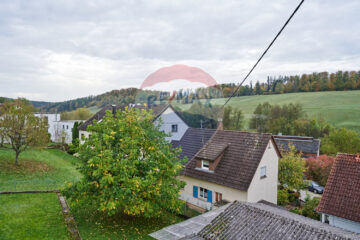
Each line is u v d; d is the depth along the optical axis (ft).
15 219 31.76
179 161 25.88
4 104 58.90
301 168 52.95
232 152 44.75
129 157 27.32
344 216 31.07
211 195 42.70
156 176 28.76
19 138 59.52
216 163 43.88
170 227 25.62
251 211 21.83
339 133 96.17
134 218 35.12
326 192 34.55
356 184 33.71
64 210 36.24
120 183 28.58
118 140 30.27
